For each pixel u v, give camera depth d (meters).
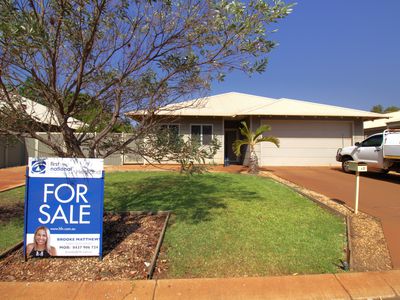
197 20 3.88
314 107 17.81
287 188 9.30
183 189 8.67
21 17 3.05
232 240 4.69
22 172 13.53
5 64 3.62
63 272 3.72
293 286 3.42
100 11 3.57
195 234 4.92
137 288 3.33
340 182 11.20
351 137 17.45
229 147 19.58
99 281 3.47
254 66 4.13
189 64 4.20
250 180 10.85
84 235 4.05
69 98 4.48
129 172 12.87
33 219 4.00
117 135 5.00
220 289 3.34
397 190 9.56
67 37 3.82
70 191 4.05
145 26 4.09
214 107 18.31
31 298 3.12
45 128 4.61
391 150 11.32
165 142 4.71
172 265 3.91
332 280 3.57
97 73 4.43
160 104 4.61
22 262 3.96
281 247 4.46
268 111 16.72
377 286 3.46
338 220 5.88
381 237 5.14
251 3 3.57
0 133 4.28
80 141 4.74
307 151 17.25
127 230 5.16
